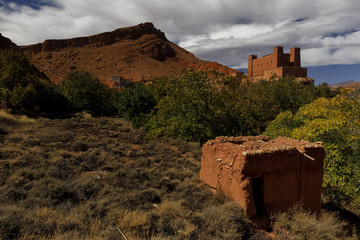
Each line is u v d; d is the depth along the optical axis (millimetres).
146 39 176375
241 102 21641
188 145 17109
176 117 18984
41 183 7484
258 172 6637
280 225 6203
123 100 27938
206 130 18016
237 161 6719
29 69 31797
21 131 15367
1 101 23078
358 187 9305
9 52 29453
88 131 19859
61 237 4355
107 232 4863
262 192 6781
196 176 9812
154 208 6863
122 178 8992
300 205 7227
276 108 25281
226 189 7281
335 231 6367
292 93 31156
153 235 5145
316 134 10266
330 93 35969
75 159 11148
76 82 35094
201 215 6168
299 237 5688
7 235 4320
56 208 6121
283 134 13195
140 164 11508
